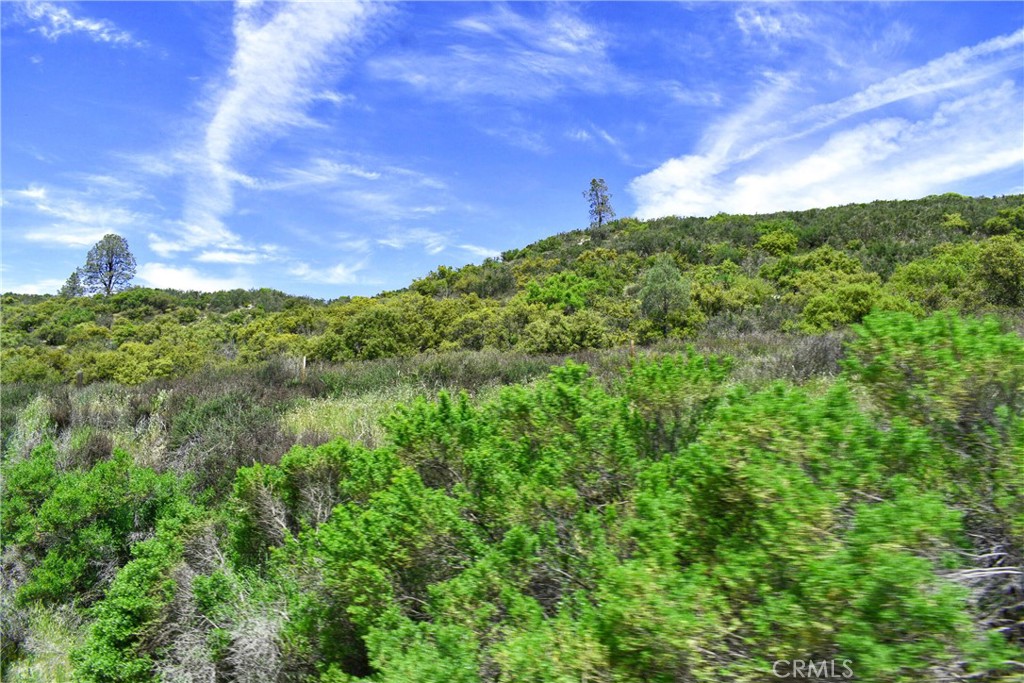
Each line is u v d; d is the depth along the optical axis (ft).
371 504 9.35
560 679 5.23
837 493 5.25
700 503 5.82
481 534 8.67
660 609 4.83
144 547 12.76
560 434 9.39
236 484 13.20
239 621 9.75
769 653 4.67
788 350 31.04
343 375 37.24
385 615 7.25
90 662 10.71
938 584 4.40
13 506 16.31
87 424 26.96
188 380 38.96
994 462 6.03
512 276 102.58
